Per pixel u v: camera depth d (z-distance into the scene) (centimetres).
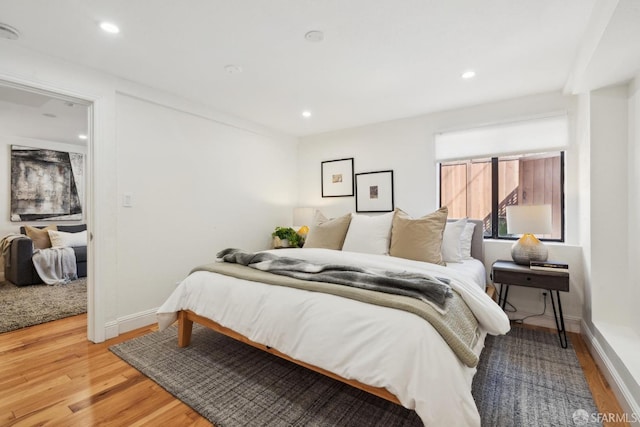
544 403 168
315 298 167
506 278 257
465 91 285
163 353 229
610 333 202
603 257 224
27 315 306
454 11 171
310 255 258
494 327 170
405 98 303
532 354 226
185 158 313
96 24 183
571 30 188
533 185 318
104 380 193
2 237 466
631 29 150
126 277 268
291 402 171
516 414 159
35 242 453
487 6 167
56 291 390
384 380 129
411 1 164
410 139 362
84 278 460
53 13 172
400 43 205
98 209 246
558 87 276
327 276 186
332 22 182
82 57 223
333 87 278
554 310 252
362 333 143
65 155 525
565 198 282
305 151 455
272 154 419
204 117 328
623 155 218
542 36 195
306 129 418
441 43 205
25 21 179
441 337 132
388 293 160
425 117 352
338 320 151
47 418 158
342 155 417
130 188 270
